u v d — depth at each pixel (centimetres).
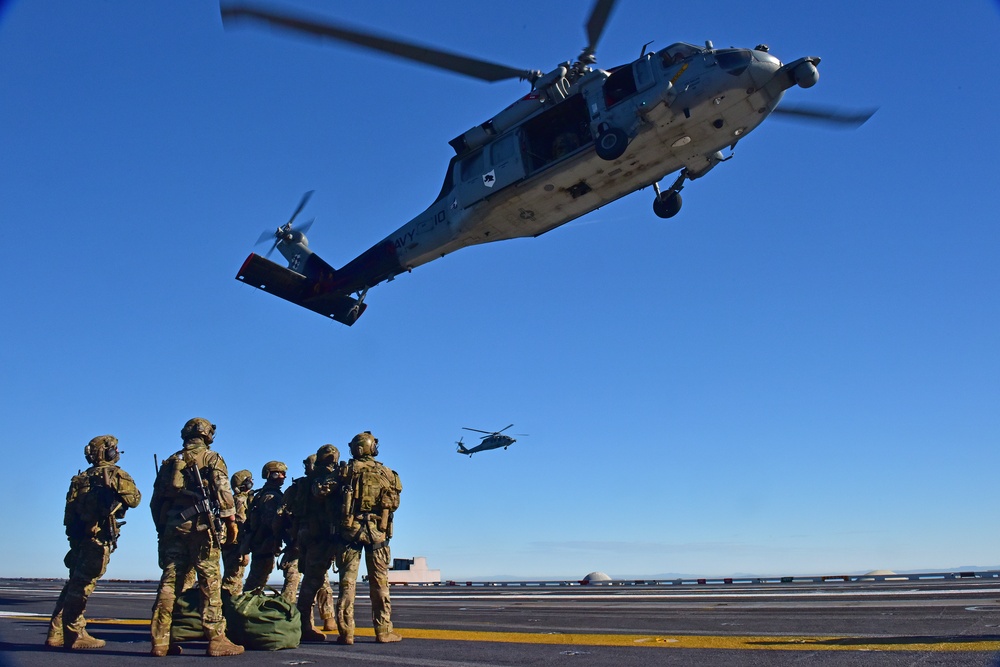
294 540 861
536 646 718
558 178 1756
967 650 607
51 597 1623
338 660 635
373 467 798
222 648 676
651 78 1642
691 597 1555
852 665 546
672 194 1919
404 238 2131
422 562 3488
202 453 711
